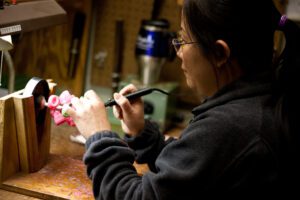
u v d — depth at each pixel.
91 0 1.97
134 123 1.23
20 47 2.06
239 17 0.88
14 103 1.18
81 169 1.31
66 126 1.66
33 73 2.08
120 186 0.94
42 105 1.26
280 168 0.87
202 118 0.91
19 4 1.22
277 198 0.89
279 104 0.90
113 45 2.04
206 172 0.86
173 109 1.90
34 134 1.23
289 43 0.92
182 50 0.95
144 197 0.90
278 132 0.87
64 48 2.03
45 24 1.29
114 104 1.21
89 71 2.09
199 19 0.89
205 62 0.93
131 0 1.97
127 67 2.05
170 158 0.91
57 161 1.35
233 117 0.87
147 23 1.78
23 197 1.16
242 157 0.85
